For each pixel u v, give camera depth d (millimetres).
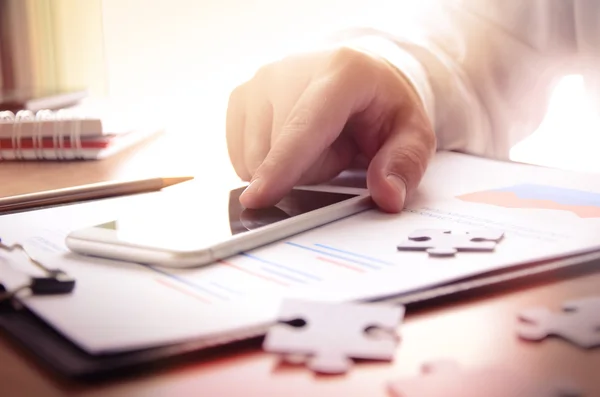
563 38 875
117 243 373
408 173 509
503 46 859
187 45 1358
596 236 391
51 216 488
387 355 248
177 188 590
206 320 277
